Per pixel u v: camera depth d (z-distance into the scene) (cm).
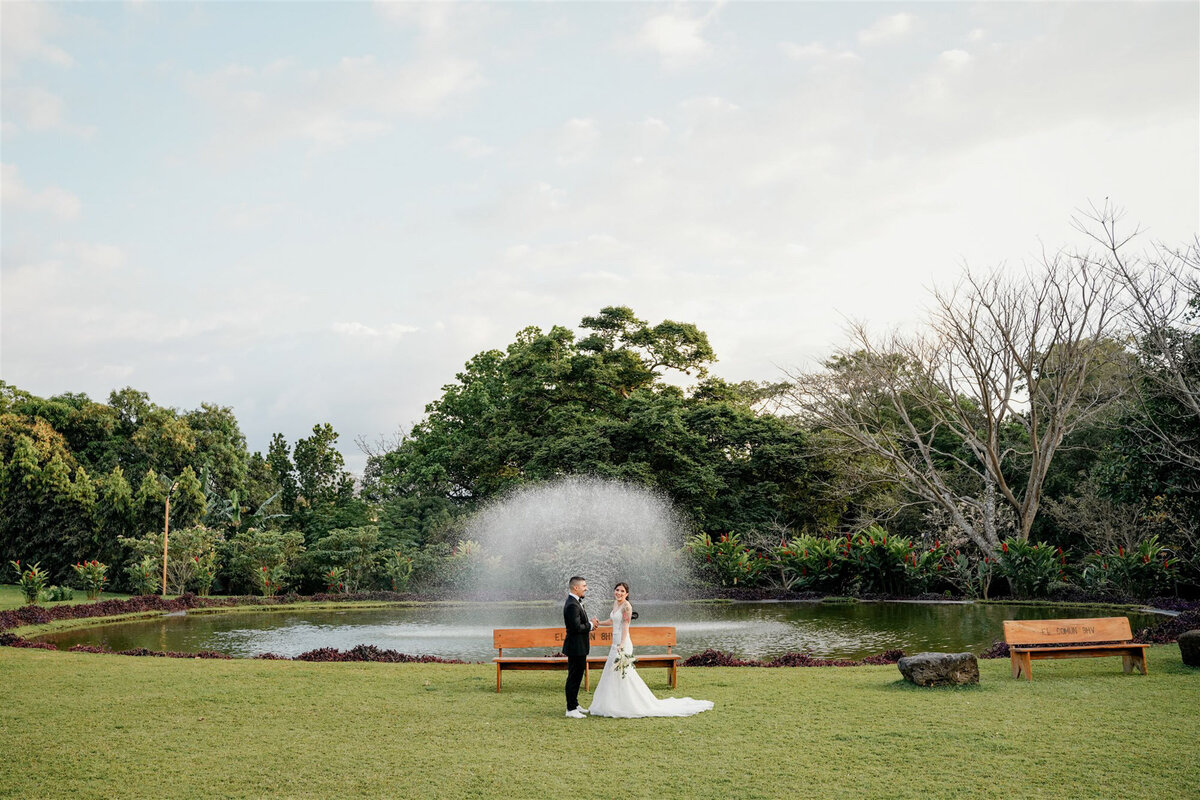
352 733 808
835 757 693
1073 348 2933
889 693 973
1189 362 2222
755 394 4641
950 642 1695
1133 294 2327
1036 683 1018
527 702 975
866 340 3450
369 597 3023
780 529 3531
